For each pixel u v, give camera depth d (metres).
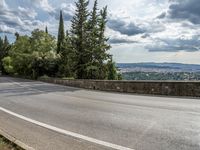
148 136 6.26
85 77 49.97
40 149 5.52
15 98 14.94
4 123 8.20
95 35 50.94
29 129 7.36
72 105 11.73
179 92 15.01
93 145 5.71
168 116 8.70
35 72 51.88
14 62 66.94
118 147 5.50
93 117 8.74
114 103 12.16
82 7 49.19
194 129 6.88
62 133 6.80
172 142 5.73
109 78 52.66
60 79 29.72
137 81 17.42
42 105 11.92
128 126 7.33
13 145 5.45
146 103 12.00
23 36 67.06
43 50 57.53
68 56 49.78
